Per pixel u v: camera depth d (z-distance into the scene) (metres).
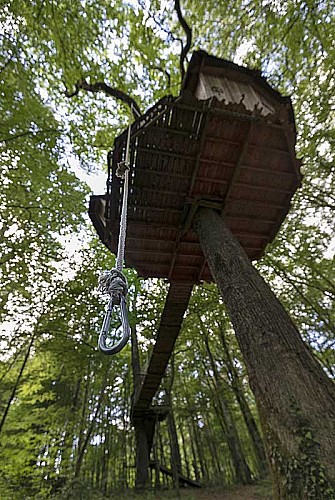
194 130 3.55
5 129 6.16
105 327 1.45
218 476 12.29
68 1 5.64
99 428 11.59
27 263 7.77
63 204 8.01
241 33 6.00
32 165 6.87
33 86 6.34
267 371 2.02
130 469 12.91
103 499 7.38
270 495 7.11
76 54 6.18
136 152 3.65
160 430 15.20
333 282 9.05
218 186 4.12
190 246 4.68
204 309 10.62
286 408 1.73
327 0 5.05
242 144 3.71
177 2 6.01
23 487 6.64
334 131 6.44
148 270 4.93
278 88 6.09
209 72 3.88
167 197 4.09
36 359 9.41
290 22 5.33
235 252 3.24
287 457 1.56
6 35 5.71
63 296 9.05
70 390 11.77
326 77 5.80
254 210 4.39
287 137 3.68
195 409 12.75
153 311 10.26
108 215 4.11
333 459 1.41
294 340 2.18
